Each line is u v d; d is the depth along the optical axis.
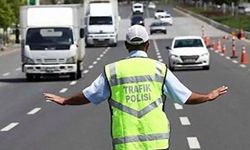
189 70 61.59
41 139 25.78
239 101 37.31
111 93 11.23
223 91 11.61
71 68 53.72
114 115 11.18
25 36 54.12
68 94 43.22
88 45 112.31
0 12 111.94
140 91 11.14
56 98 11.73
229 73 57.22
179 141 24.36
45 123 30.33
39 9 54.59
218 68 63.28
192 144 23.66
